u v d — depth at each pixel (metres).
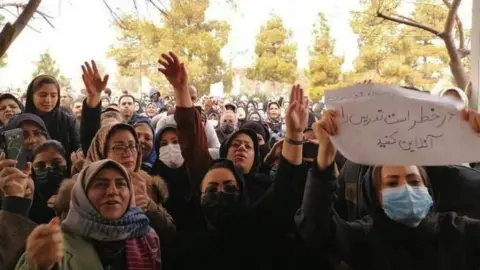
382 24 6.95
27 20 3.18
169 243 2.66
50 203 2.59
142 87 12.61
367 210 2.32
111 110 4.63
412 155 2.05
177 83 3.04
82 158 3.08
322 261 2.65
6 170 2.34
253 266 2.62
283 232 2.65
